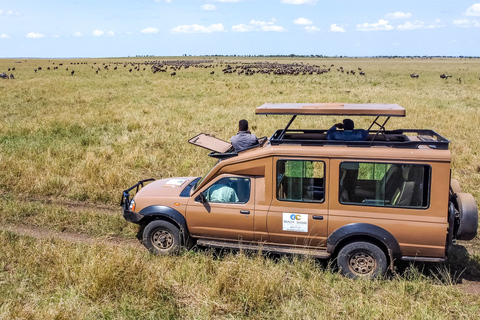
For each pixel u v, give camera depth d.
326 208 5.04
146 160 9.73
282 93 25.30
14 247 5.70
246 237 5.43
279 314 4.28
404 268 5.31
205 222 5.52
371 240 5.00
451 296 4.59
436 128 13.55
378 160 4.80
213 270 5.15
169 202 5.65
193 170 9.13
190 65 87.31
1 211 7.14
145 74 50.78
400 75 50.62
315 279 4.80
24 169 9.09
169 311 4.28
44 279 4.81
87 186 8.21
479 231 6.39
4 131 13.12
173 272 4.98
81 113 17.38
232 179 5.43
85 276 4.69
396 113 4.86
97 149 10.89
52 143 11.58
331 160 4.96
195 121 15.08
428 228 4.72
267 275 4.68
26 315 3.99
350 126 5.83
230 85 32.22
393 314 4.14
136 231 6.51
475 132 12.92
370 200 4.93
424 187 4.74
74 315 4.11
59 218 6.88
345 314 4.21
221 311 4.30
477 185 8.27
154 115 16.42
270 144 5.46
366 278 4.95
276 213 5.21
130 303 4.40
